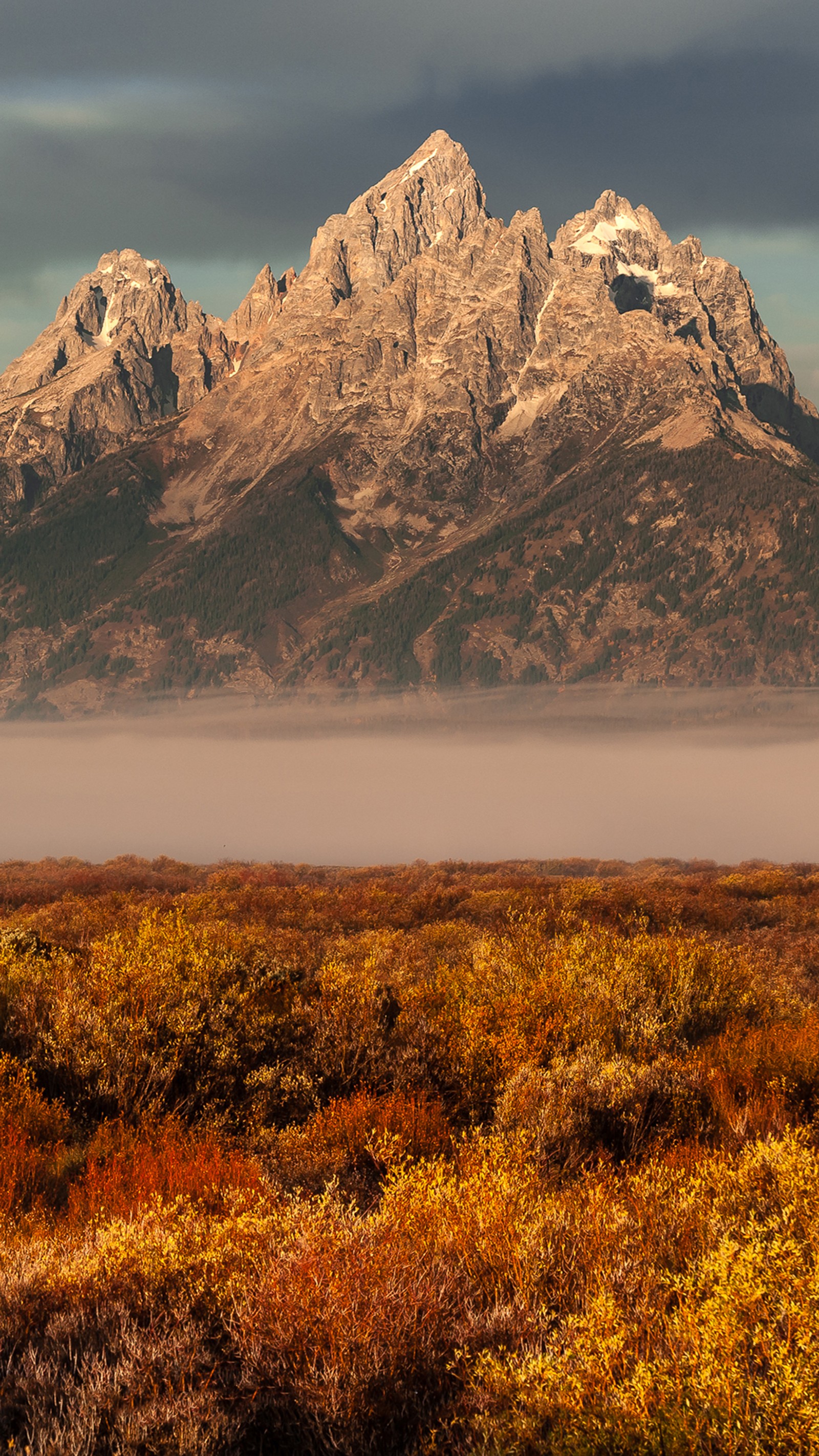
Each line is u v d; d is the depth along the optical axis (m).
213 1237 5.79
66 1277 5.45
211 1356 4.88
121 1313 5.16
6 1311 5.29
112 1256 5.59
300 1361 4.67
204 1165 7.75
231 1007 11.19
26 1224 6.79
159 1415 4.37
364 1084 10.16
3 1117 8.72
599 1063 9.82
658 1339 4.64
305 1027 11.27
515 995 12.00
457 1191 6.31
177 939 12.92
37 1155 8.11
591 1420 3.94
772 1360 4.03
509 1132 8.35
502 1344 4.74
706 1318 4.50
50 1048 10.05
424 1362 4.64
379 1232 5.78
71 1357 4.93
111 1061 9.86
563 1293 5.21
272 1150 8.84
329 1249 5.38
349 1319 4.74
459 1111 10.20
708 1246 5.55
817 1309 4.41
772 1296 4.64
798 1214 5.77
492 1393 4.42
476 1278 5.39
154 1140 8.75
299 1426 4.52
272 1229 5.84
